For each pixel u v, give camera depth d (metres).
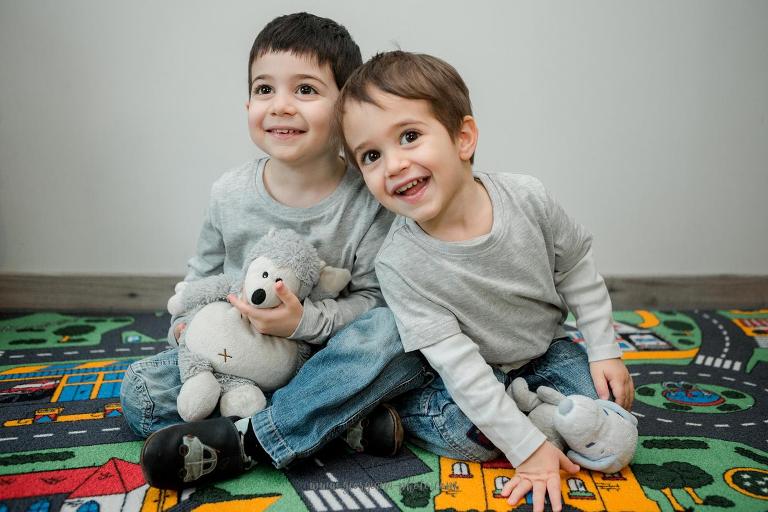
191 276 1.13
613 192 1.57
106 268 1.54
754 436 0.93
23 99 1.43
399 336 0.88
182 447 0.77
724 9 1.48
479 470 0.85
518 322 0.91
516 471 0.81
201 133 1.49
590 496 0.78
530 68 1.50
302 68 0.95
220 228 1.07
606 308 0.95
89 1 1.40
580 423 0.80
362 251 1.02
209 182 1.52
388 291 0.89
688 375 1.17
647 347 1.32
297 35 0.96
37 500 0.77
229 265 1.09
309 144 0.97
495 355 0.92
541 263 0.89
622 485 0.80
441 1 1.47
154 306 1.54
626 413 0.84
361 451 0.90
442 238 0.87
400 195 0.84
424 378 0.92
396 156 0.82
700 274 1.60
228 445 0.81
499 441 0.81
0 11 1.39
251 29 1.45
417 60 0.85
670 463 0.86
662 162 1.56
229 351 0.91
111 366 1.19
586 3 1.48
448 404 0.88
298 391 0.85
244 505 0.76
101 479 0.81
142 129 1.48
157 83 1.46
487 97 1.51
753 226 1.59
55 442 0.91
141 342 1.32
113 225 1.52
